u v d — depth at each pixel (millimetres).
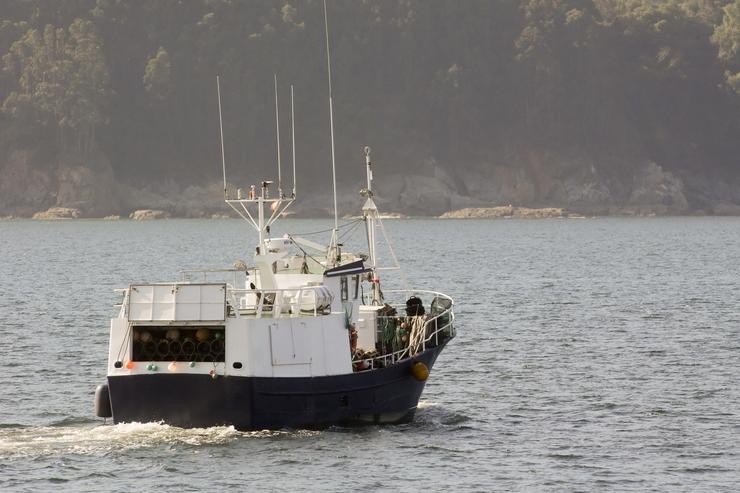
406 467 130250
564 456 136750
